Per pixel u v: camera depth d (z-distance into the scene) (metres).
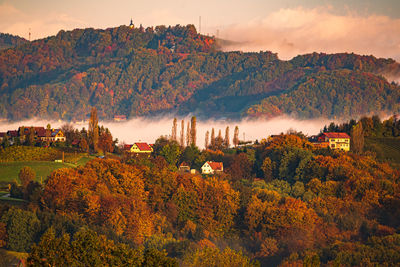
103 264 135.50
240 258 175.12
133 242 195.12
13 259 165.38
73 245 136.12
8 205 193.75
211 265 173.62
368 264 187.75
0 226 175.75
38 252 132.88
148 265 134.50
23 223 178.25
